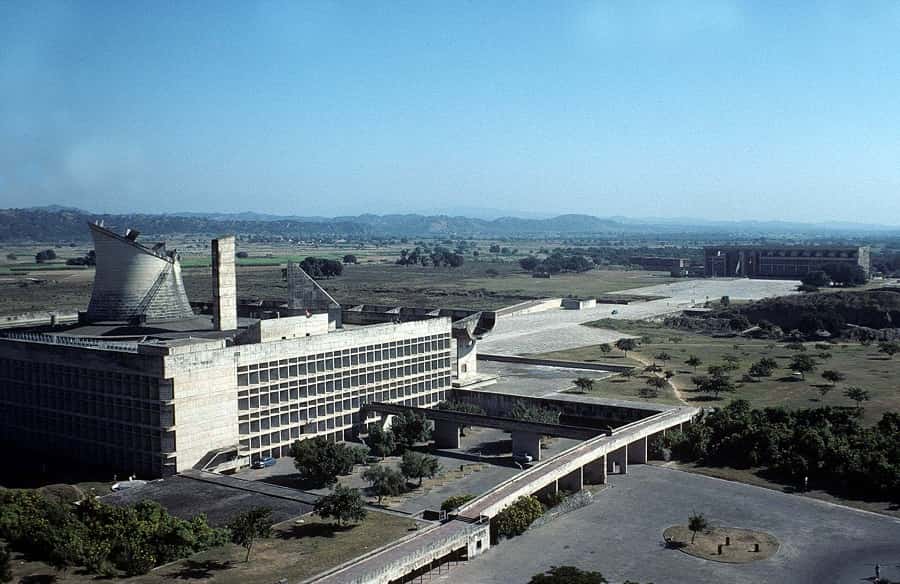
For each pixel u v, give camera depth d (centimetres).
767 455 11181
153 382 10306
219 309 13050
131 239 13100
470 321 16312
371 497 9800
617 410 13812
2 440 12200
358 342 13025
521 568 7812
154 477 10450
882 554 8181
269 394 11575
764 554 8181
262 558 7650
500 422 11900
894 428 11900
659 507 9650
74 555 7288
